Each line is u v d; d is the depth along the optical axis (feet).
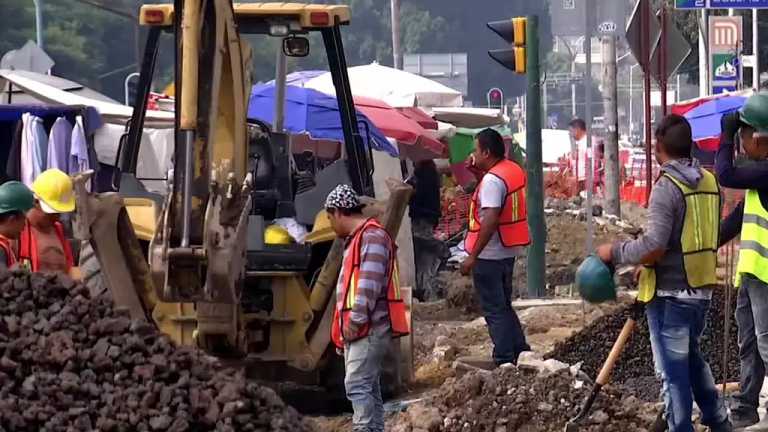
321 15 91.86
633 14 159.53
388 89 230.89
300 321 83.25
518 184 90.07
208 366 53.16
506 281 91.20
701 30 295.48
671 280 64.18
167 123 137.80
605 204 198.39
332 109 164.45
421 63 541.75
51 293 54.13
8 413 47.70
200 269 67.41
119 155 94.17
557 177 274.77
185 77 68.18
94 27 549.54
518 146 262.06
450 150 230.89
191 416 49.37
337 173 88.22
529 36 130.62
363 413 67.67
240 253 69.15
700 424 74.23
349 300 67.92
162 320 80.43
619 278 126.82
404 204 81.35
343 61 94.07
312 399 88.38
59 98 155.22
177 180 68.18
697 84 418.31
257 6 92.99
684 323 64.39
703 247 64.28
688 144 64.54
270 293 83.51
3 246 67.26
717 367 94.94
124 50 563.48
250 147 90.74
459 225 201.16
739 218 72.43
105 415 48.65
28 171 114.93
